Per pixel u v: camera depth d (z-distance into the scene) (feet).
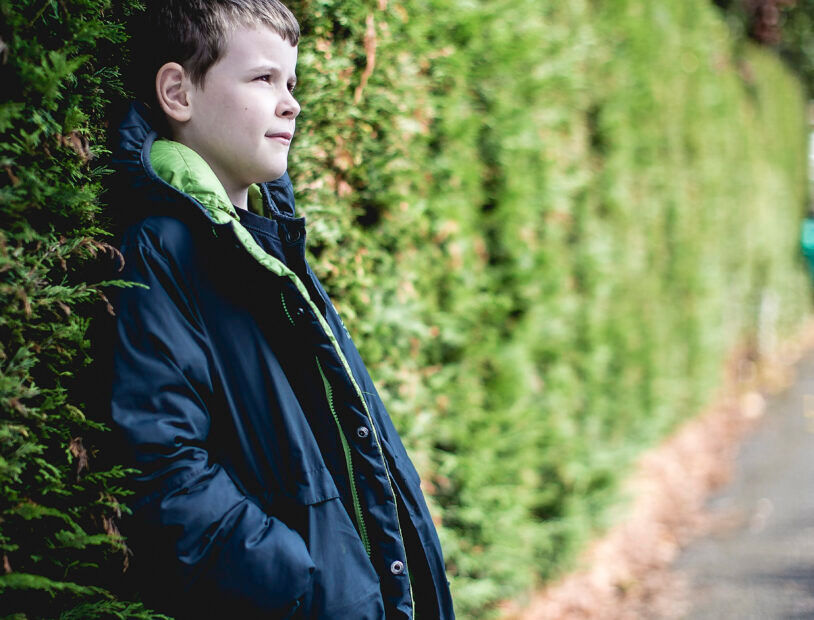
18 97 3.38
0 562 3.37
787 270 28.07
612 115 13.34
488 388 9.33
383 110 6.91
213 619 3.44
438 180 8.22
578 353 12.12
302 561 3.49
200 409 3.59
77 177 3.81
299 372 3.98
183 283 3.67
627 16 14.25
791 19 33.73
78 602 3.66
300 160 6.00
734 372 21.75
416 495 4.40
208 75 4.00
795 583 11.02
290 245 4.17
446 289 8.46
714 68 20.10
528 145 9.89
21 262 3.41
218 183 3.87
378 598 3.77
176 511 3.33
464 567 8.54
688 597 10.75
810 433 18.44
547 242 10.96
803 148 31.17
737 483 15.28
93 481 3.56
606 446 13.05
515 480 9.76
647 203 15.28
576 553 10.96
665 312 16.20
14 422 3.40
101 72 4.05
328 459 3.95
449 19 8.06
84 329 3.64
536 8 10.18
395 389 7.41
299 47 5.90
